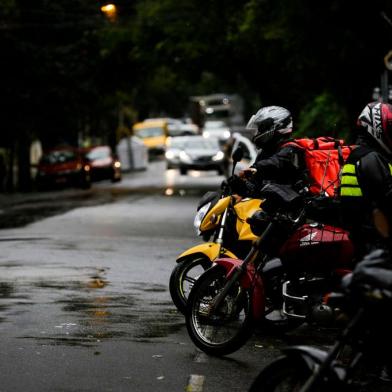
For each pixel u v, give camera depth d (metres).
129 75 100.44
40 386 15.32
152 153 167.75
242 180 19.62
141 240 38.62
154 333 19.53
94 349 18.00
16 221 49.03
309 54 51.56
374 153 15.86
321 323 16.81
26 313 21.52
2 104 91.06
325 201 17.50
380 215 12.91
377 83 52.91
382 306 11.70
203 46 85.69
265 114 19.25
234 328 18.14
